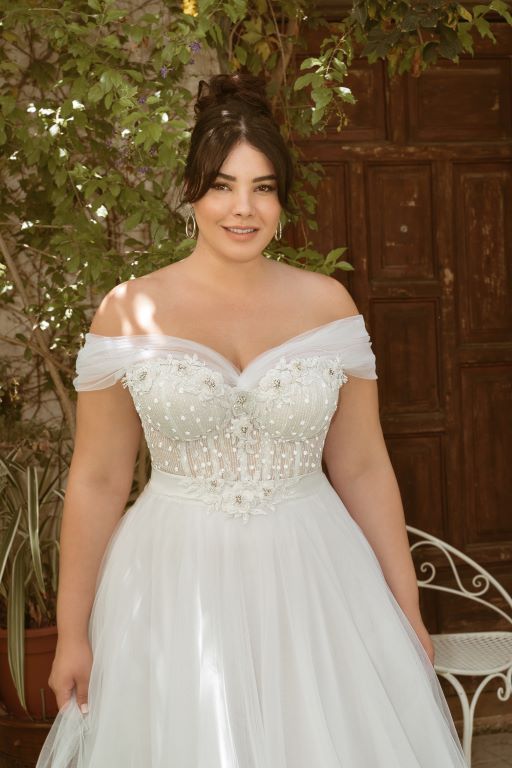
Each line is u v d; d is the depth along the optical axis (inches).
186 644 74.8
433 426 155.8
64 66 118.0
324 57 116.4
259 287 84.0
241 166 77.4
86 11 131.3
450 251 154.6
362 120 152.4
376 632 79.9
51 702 124.6
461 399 156.6
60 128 122.3
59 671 79.7
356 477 88.3
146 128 112.1
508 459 157.9
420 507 156.6
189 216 86.0
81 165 121.6
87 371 80.0
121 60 127.0
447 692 152.1
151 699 74.5
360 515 87.9
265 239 80.0
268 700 73.1
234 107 78.4
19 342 136.0
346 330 84.7
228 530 78.2
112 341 80.1
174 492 80.4
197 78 137.9
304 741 73.5
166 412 77.7
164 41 119.6
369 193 153.2
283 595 77.2
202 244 83.0
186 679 73.8
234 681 73.6
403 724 78.3
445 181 154.0
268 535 78.4
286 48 141.3
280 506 80.0
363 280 153.3
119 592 78.7
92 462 82.0
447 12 110.9
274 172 78.5
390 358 154.9
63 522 82.1
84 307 136.6
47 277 142.3
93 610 81.2
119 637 77.0
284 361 80.0
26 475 139.6
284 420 78.8
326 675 76.0
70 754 78.9
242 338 82.0
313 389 79.7
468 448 157.0
